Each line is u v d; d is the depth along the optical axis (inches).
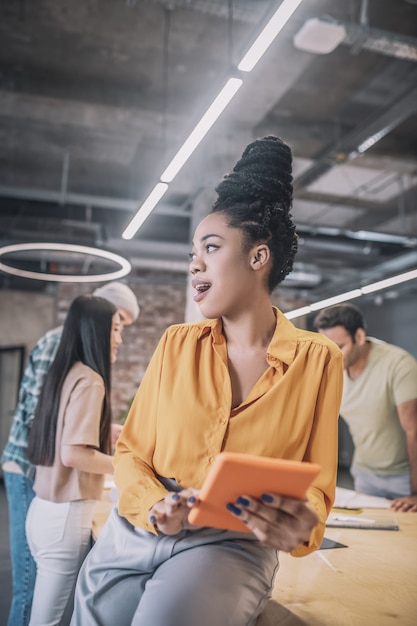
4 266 158.7
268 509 28.2
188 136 102.3
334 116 220.4
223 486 27.7
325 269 331.3
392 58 182.5
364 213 309.0
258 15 130.3
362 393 100.9
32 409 82.4
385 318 397.1
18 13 160.4
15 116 197.0
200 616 31.1
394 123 183.0
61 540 65.1
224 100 91.1
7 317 334.0
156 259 295.0
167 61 182.1
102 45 174.6
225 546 35.7
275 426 36.5
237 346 40.0
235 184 40.0
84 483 66.5
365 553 56.7
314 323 102.3
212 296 38.5
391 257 314.0
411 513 80.0
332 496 37.7
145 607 32.5
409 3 161.8
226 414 37.0
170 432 37.9
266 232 39.0
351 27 134.2
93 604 37.1
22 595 80.3
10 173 262.4
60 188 278.8
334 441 38.4
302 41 136.9
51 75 188.2
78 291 336.8
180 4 130.5
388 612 39.8
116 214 299.7
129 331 344.5
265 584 35.5
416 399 94.6
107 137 226.7
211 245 38.8
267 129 216.8
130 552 37.5
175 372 39.8
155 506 34.7
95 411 66.9
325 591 44.4
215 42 172.4
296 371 37.7
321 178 261.1
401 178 260.8
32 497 82.2
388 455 100.7
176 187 270.8
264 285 39.9
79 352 71.4
